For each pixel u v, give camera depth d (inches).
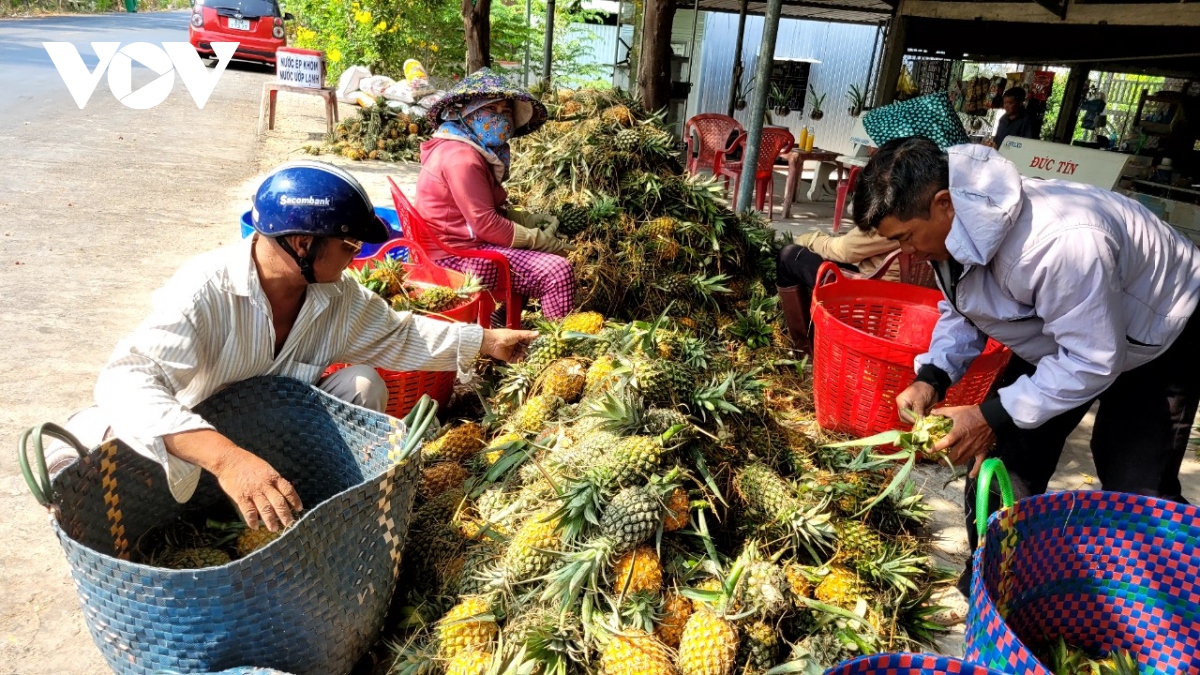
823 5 527.5
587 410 121.4
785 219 366.0
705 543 102.3
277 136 491.5
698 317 198.1
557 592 94.4
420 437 93.7
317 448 110.6
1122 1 319.3
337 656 90.0
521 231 181.9
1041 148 307.0
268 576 79.4
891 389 140.7
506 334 127.4
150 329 92.7
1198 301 98.8
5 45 798.5
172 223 287.0
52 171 347.3
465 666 88.4
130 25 1202.0
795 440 131.9
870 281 168.7
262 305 99.9
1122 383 104.3
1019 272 93.0
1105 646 86.6
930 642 106.7
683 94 541.3
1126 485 105.5
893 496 127.7
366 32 621.0
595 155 213.6
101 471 92.7
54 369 170.2
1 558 114.7
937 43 462.3
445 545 107.9
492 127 177.5
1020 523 77.5
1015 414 98.6
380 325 117.4
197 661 83.0
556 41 766.5
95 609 82.1
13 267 227.8
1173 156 381.4
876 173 96.3
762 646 92.4
